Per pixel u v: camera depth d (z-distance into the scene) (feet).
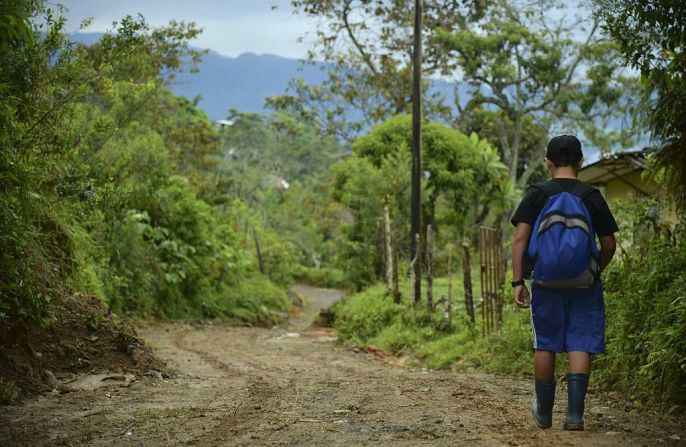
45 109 29.94
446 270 85.15
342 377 31.17
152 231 73.05
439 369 37.35
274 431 18.11
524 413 20.49
